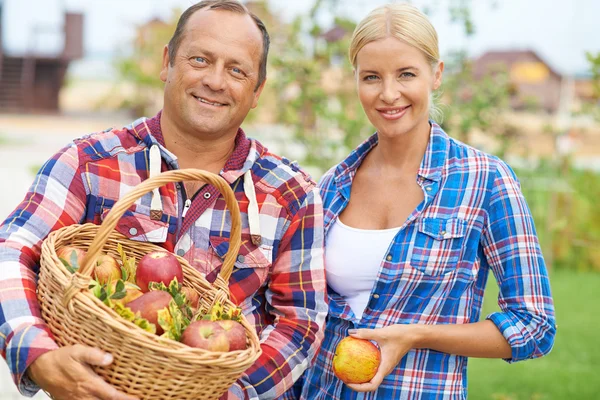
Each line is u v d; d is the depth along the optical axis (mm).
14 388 4535
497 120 6551
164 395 1867
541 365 5625
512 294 2383
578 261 8906
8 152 17594
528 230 2396
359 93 2518
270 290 2457
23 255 2127
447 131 6344
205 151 2420
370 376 2309
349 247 2525
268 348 2307
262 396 2268
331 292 2582
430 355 2420
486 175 2439
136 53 18891
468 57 6207
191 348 1817
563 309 7312
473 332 2352
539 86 24844
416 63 2428
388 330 2334
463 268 2422
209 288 2199
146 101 20156
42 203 2242
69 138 21656
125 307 1925
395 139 2539
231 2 2391
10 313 1983
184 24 2350
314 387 2600
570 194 8523
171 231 2352
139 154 2395
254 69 2375
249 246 2389
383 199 2555
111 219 1878
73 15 28828
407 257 2434
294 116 5918
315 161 5930
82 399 1852
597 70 4703
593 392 4973
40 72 29250
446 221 2430
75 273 1869
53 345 1910
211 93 2309
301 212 2463
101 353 1816
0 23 28750
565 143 8812
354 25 5738
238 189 2434
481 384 5168
